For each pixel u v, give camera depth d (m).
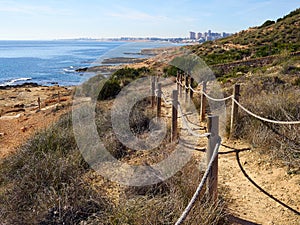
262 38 35.28
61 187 4.10
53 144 5.84
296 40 30.47
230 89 10.11
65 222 3.34
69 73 42.19
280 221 3.26
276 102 5.96
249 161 4.84
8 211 3.54
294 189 3.86
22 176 4.53
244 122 5.98
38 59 81.44
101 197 3.84
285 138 4.89
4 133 10.20
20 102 18.75
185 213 2.43
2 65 63.22
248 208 3.53
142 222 3.10
